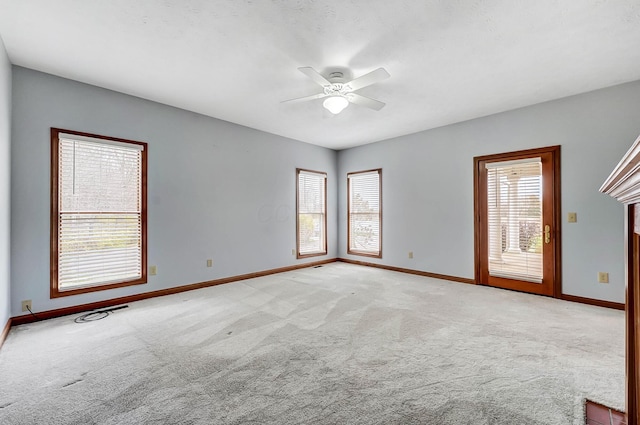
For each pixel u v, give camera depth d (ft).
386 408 5.17
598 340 7.83
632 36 7.54
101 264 10.76
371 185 19.03
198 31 7.45
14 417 4.96
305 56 8.61
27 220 9.25
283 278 15.52
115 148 11.10
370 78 8.39
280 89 10.94
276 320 9.39
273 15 6.81
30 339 8.00
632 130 10.13
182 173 12.93
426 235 15.97
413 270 16.56
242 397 5.48
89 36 7.66
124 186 11.32
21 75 9.18
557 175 11.62
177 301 11.45
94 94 10.56
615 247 10.43
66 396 5.53
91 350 7.36
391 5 6.46
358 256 19.67
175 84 10.50
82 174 10.36
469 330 8.54
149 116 11.91
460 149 14.57
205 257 13.74
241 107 12.75
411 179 16.70
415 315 9.82
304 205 18.86
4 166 8.14
